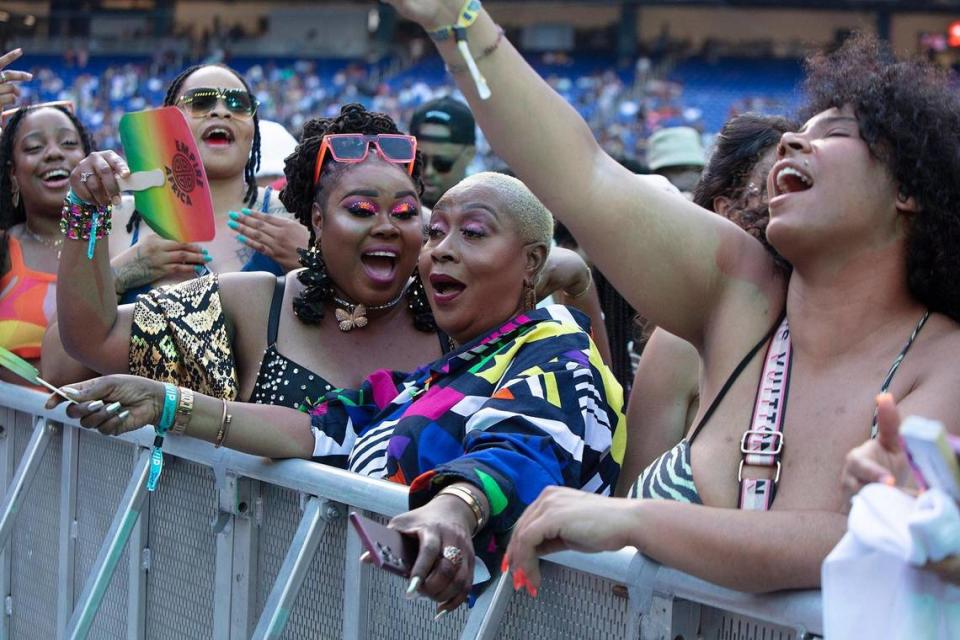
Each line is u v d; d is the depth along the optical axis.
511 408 1.86
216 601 2.32
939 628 1.18
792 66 29.56
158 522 2.52
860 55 1.52
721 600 1.40
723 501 1.50
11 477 3.12
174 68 31.59
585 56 31.86
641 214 1.55
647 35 31.97
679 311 1.60
